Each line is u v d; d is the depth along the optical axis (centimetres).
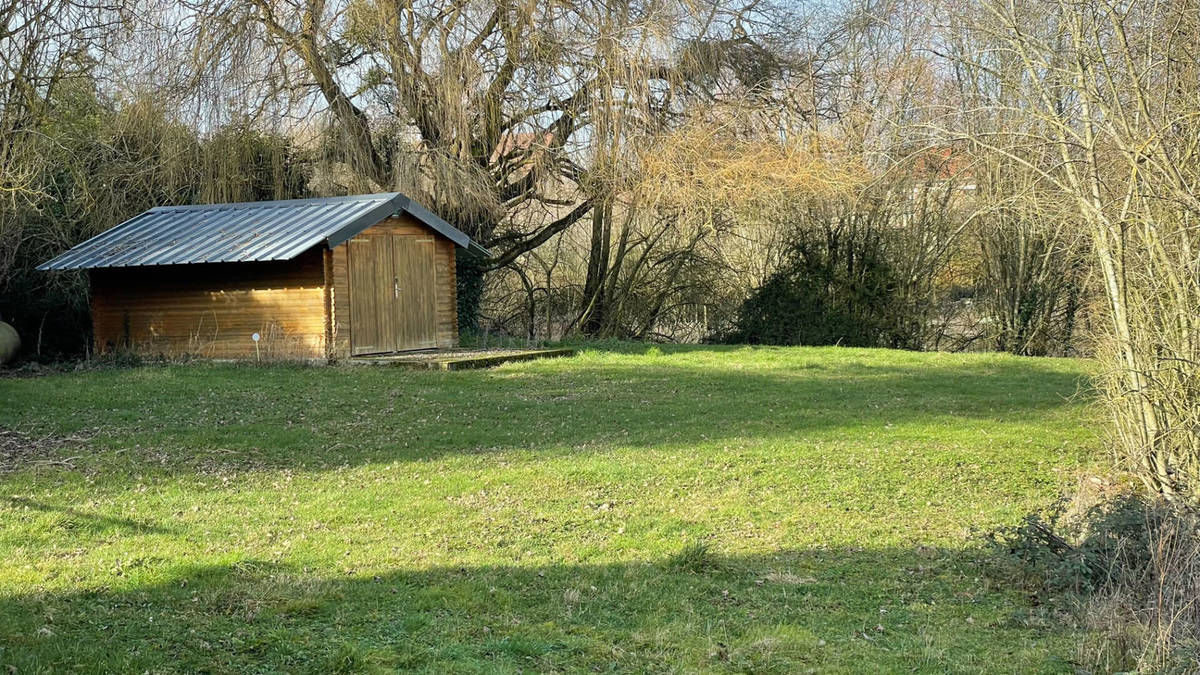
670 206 2655
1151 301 902
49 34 1684
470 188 2470
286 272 2014
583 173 2697
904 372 2025
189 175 2492
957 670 596
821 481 1062
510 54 2564
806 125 2781
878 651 626
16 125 1761
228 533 855
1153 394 895
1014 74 1029
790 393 1689
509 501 969
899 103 2541
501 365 2011
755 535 878
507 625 653
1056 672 596
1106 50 896
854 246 2859
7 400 1462
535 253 3131
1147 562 703
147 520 888
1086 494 877
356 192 2575
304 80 2544
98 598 685
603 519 915
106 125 2428
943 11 1559
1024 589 751
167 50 2392
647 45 2548
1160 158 820
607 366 2038
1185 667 580
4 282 2239
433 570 762
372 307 2077
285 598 686
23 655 573
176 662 579
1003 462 1155
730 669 592
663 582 748
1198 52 838
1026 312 2727
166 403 1482
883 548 847
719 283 3028
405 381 1752
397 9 2478
